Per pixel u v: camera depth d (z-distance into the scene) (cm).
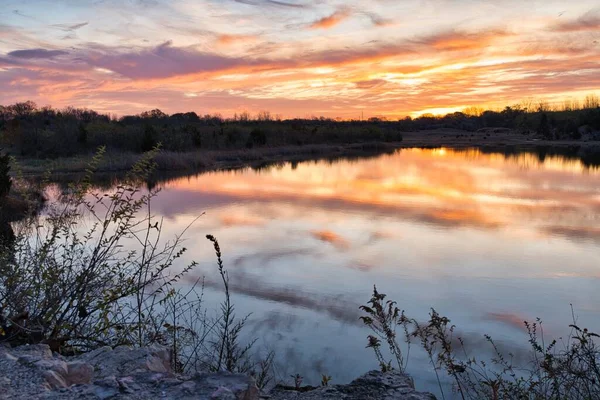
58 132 4741
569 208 2269
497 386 473
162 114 10812
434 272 1283
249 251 1481
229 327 848
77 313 520
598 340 825
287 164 4909
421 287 1162
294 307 1007
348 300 1062
